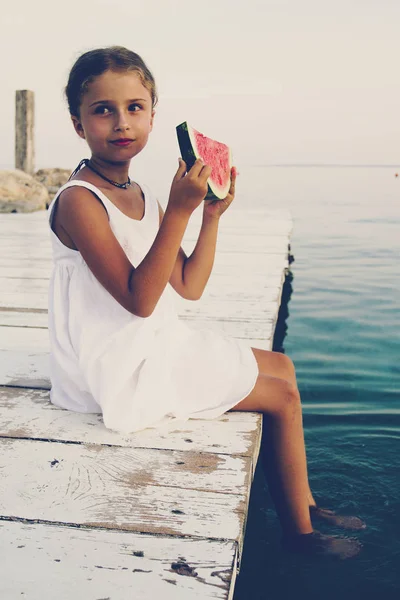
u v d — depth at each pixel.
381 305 6.68
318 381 4.53
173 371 2.51
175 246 2.27
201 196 2.27
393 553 2.56
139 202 2.63
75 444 2.33
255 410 2.56
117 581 1.64
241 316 4.30
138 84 2.37
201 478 2.11
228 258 6.72
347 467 3.25
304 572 2.49
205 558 1.73
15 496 2.00
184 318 4.25
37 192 12.08
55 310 2.56
